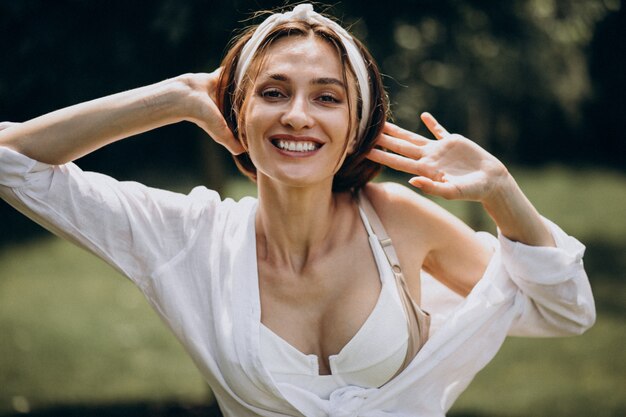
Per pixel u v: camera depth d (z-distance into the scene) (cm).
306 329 279
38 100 564
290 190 272
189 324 278
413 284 288
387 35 595
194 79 281
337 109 267
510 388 734
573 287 289
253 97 267
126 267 280
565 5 846
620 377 757
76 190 274
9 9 523
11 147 270
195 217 284
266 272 281
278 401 275
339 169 286
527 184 1891
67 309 995
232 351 273
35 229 1413
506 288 294
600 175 2023
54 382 756
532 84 1272
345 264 281
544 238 287
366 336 274
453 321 286
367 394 277
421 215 291
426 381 286
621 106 2195
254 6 518
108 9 537
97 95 555
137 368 798
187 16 512
